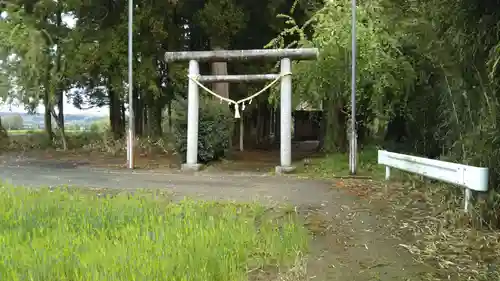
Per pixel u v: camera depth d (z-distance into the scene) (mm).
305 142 31109
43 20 17359
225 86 18016
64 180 9602
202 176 10570
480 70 6051
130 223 5098
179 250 4008
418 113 10875
